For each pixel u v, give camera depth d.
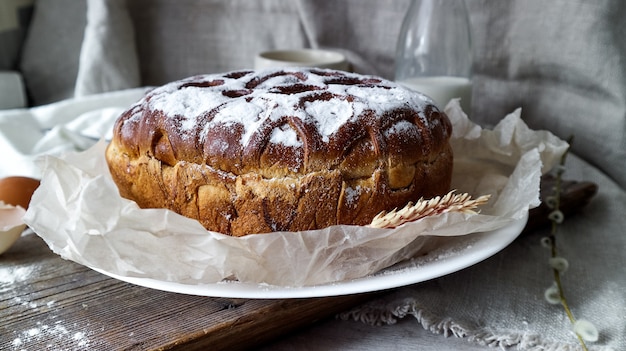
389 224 0.80
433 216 0.79
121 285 0.82
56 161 0.83
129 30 1.29
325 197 0.80
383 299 0.83
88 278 0.83
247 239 0.77
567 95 1.09
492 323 0.81
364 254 0.78
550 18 1.07
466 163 0.94
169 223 0.77
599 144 1.07
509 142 0.93
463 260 0.80
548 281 0.87
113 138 0.88
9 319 0.78
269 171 0.80
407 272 0.79
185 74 1.32
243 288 0.78
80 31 1.36
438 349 0.79
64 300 0.81
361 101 0.82
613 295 0.85
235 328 0.78
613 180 1.07
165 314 0.79
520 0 1.08
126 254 0.78
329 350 0.79
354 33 1.21
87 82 1.28
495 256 0.91
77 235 0.77
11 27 1.37
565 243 0.93
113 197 0.78
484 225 0.82
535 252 0.92
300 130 0.80
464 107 1.05
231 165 0.81
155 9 1.30
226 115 0.81
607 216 0.99
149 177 0.84
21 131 1.09
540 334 0.80
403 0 1.16
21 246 0.89
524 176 0.87
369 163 0.81
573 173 1.05
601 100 1.06
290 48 1.25
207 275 0.78
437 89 1.03
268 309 0.79
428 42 1.06
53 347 0.76
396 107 0.83
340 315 0.83
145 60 1.32
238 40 1.28
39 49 1.38
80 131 1.09
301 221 0.81
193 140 0.82
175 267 0.78
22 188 0.92
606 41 1.04
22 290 0.82
